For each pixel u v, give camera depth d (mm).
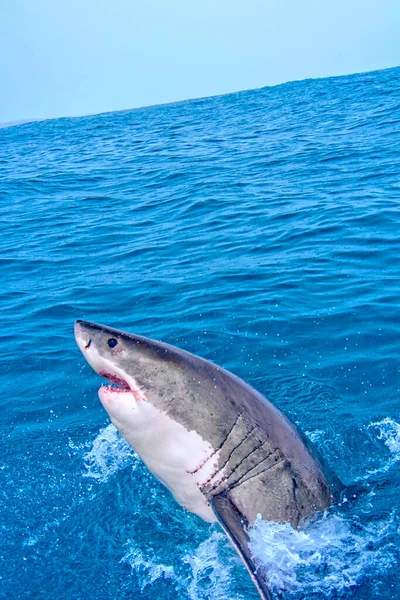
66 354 8992
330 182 17359
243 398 5020
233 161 23016
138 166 25062
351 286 10125
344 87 49938
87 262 13227
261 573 4414
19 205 20062
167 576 4996
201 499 5031
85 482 6184
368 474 5871
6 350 9281
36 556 5301
